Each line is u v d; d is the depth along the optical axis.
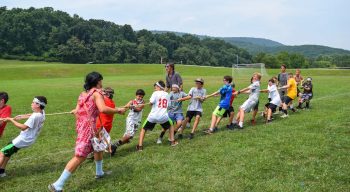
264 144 8.98
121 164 7.90
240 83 30.69
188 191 6.32
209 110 15.44
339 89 24.06
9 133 11.40
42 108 7.62
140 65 73.19
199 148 8.91
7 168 7.93
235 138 9.74
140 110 9.58
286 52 116.44
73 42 119.50
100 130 6.81
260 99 18.95
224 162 7.72
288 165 7.43
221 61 143.50
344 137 9.42
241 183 6.58
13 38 119.25
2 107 8.02
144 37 141.25
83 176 7.23
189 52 133.88
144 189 6.46
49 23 132.25
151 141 9.98
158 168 7.54
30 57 116.81
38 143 10.07
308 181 6.62
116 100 19.56
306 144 8.85
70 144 9.97
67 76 58.88
